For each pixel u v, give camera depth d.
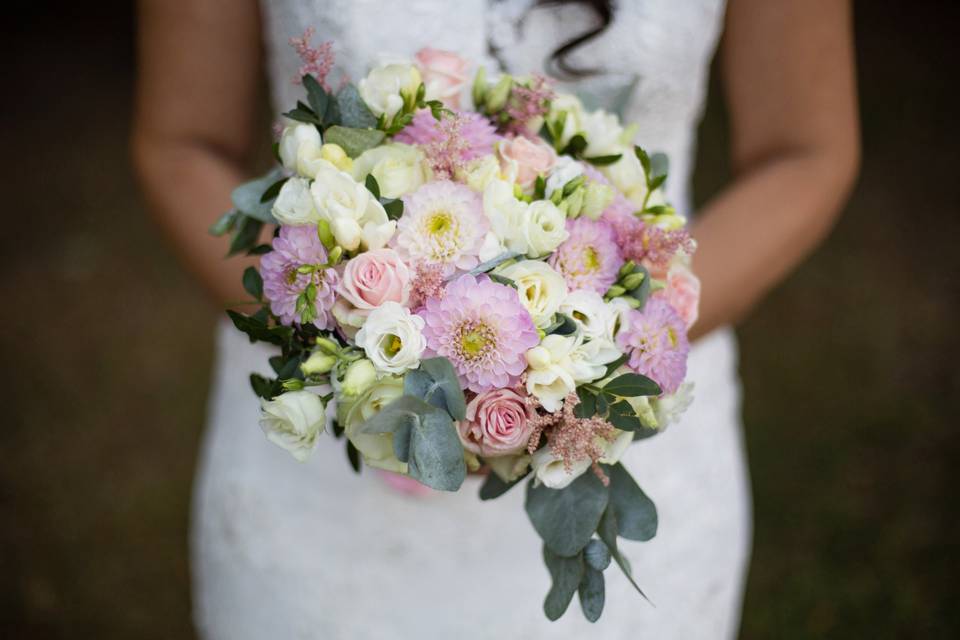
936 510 2.85
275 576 1.54
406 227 0.91
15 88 4.96
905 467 2.97
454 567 1.50
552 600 0.96
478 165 0.94
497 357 0.86
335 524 1.51
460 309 0.86
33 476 3.02
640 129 1.39
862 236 3.87
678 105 1.39
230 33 1.41
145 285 3.76
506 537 1.50
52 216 4.12
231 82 1.44
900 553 2.73
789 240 1.36
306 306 0.89
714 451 1.59
